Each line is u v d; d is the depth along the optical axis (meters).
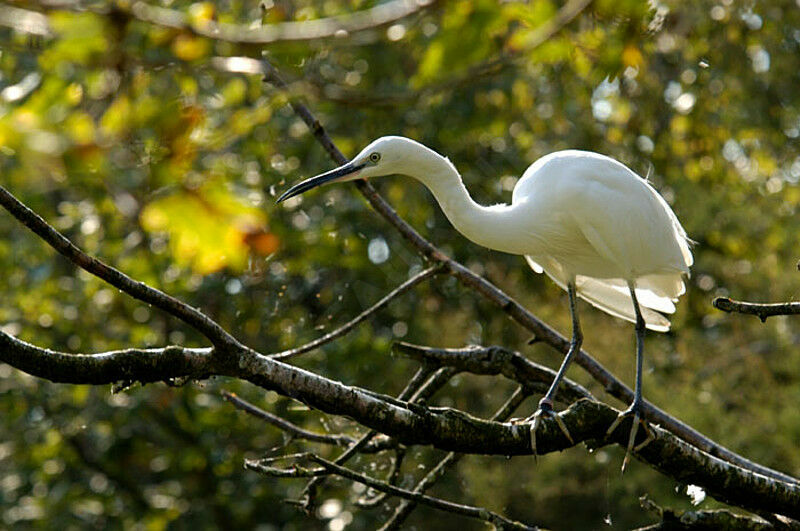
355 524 12.52
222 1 8.55
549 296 13.78
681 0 9.50
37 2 3.09
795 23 12.91
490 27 4.06
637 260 6.73
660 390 12.45
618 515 13.48
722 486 5.23
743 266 13.55
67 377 4.34
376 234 13.03
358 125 13.02
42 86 4.10
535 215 6.77
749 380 13.12
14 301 12.31
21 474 13.74
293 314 12.13
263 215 2.81
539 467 13.14
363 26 3.58
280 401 11.00
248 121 4.06
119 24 3.22
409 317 13.34
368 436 6.21
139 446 13.64
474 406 14.15
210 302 12.10
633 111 12.84
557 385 6.16
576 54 5.76
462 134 12.73
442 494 13.91
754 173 14.21
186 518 13.73
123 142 2.98
